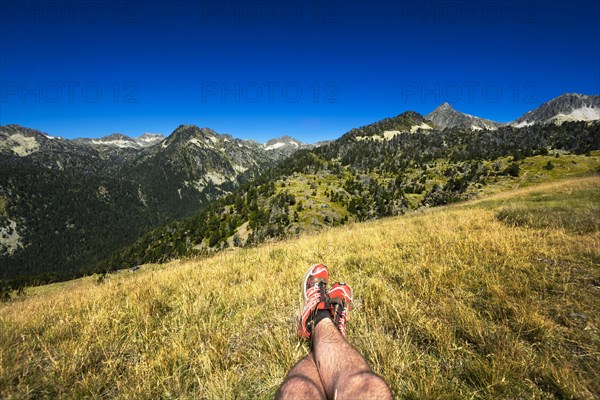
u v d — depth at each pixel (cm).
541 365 216
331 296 289
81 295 593
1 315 489
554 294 333
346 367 159
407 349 248
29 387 243
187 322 356
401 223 1231
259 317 350
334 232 1138
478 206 1903
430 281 391
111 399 234
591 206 1059
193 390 237
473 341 263
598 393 192
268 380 230
